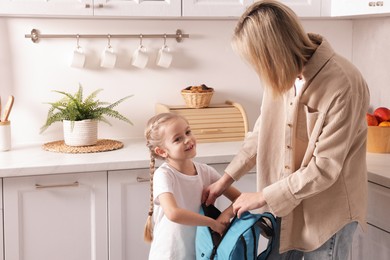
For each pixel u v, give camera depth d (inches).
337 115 76.6
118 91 130.5
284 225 82.3
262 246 118.3
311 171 77.5
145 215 112.7
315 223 82.0
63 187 107.7
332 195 81.7
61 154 114.5
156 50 131.5
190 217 81.4
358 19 139.8
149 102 132.5
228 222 83.9
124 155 113.8
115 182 110.1
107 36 127.4
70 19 125.6
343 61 79.2
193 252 87.9
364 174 84.6
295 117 81.0
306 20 139.3
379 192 99.5
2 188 104.8
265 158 87.0
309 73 78.3
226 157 113.8
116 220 111.2
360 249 106.6
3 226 106.0
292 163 82.2
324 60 77.7
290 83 75.6
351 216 81.8
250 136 92.3
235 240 77.6
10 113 125.2
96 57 128.1
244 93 138.1
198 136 124.8
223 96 136.9
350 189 82.0
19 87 125.0
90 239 110.9
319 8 126.3
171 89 133.4
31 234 107.9
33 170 104.6
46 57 125.5
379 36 132.2
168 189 84.0
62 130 128.4
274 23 74.0
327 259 82.6
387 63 130.1
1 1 110.5
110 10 115.6
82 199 109.4
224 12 121.7
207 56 134.8
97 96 129.6
